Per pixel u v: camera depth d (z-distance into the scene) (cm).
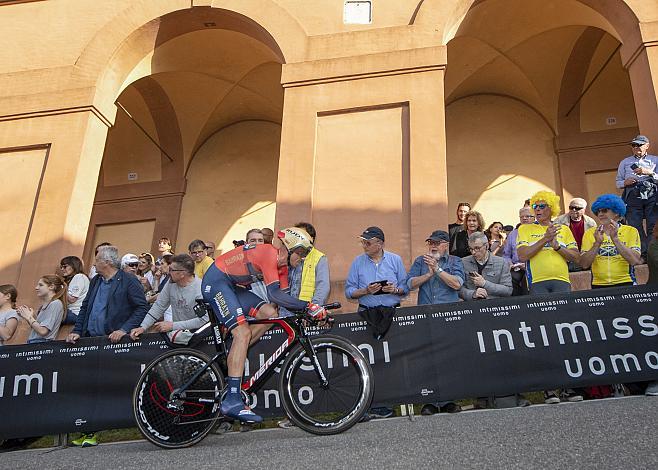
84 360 548
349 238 840
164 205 1344
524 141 1263
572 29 1134
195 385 441
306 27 972
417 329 523
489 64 1220
